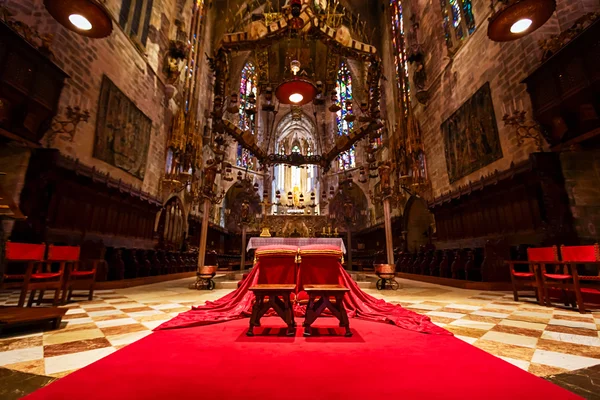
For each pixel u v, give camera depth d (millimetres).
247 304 4328
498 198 10156
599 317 4270
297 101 8992
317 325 3623
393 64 21391
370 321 3900
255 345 2719
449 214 13281
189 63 19297
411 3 18484
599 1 8633
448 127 13945
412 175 16844
